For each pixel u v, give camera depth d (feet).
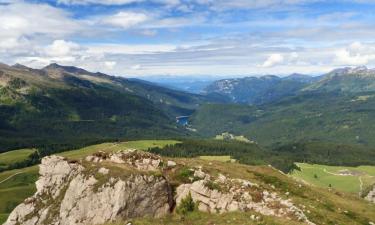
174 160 283.79
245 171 293.43
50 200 253.03
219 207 228.02
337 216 239.30
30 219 248.73
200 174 255.09
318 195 274.98
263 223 189.67
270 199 235.61
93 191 230.68
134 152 276.62
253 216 201.77
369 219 249.96
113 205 220.84
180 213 226.17
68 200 239.09
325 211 242.17
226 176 263.90
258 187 248.32
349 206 271.49
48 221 238.27
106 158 271.08
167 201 232.73
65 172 259.80
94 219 221.25
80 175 244.63
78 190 238.27
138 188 226.58
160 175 236.02
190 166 269.23
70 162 262.88
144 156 273.13
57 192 253.85
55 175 263.90
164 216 224.94
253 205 227.20
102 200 225.35
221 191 236.43
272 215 212.43
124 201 220.64
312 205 246.88
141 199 225.56
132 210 222.07
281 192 264.11
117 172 233.76
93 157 270.26
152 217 216.33
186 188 243.60
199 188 239.09
